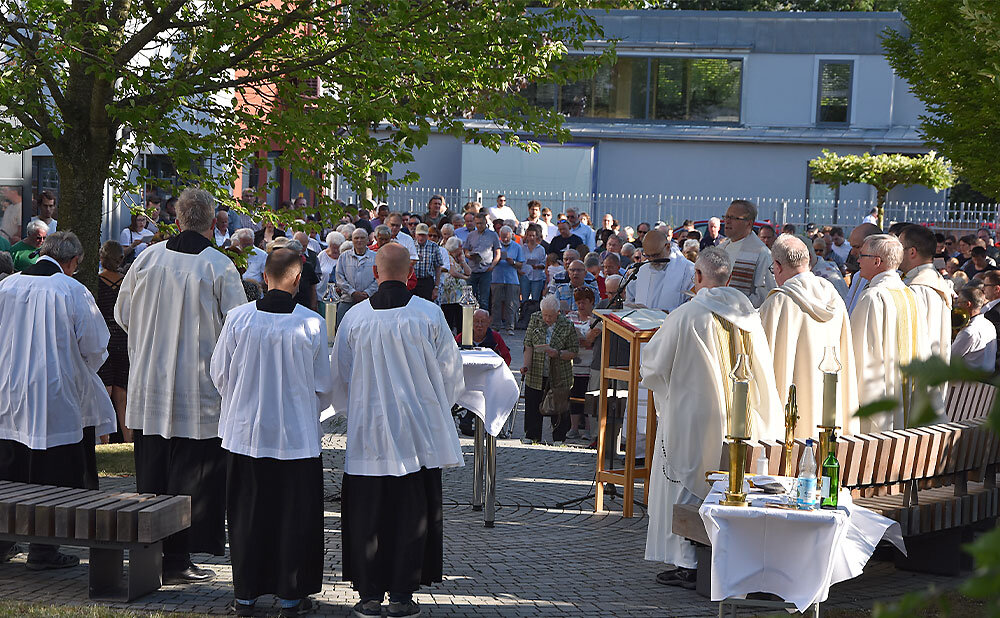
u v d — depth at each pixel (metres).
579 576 6.17
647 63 28.48
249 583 5.06
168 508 5.30
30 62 8.42
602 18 28.61
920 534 6.16
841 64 28.00
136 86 8.27
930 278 6.98
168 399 5.65
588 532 7.28
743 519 4.59
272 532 5.08
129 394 5.77
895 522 5.18
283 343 5.08
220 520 5.76
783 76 28.25
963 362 1.04
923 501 6.04
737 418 4.72
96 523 5.21
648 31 28.47
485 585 5.93
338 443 10.20
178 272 5.66
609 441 8.55
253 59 8.86
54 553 5.92
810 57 28.11
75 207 8.84
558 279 17.67
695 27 28.36
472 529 7.27
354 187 9.48
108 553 5.41
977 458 6.30
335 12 8.88
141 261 5.77
